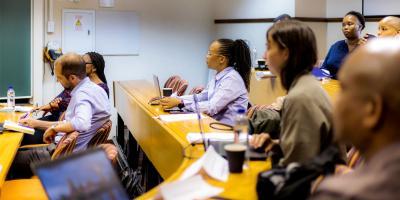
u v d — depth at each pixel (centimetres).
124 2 586
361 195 73
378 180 73
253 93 446
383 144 77
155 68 615
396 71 75
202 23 634
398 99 75
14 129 307
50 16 543
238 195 148
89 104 302
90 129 306
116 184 140
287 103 159
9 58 506
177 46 624
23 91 520
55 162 129
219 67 325
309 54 162
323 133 155
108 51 583
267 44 167
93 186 133
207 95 342
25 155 310
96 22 572
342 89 83
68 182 129
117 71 593
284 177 133
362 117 78
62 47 555
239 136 187
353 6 565
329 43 593
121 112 477
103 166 140
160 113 305
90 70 396
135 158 431
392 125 76
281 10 565
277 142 180
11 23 503
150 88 468
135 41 597
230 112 313
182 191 148
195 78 638
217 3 631
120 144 511
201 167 165
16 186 267
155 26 608
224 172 169
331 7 587
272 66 167
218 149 192
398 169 72
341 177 82
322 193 81
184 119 276
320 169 130
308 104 155
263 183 137
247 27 600
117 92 522
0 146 268
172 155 230
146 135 311
